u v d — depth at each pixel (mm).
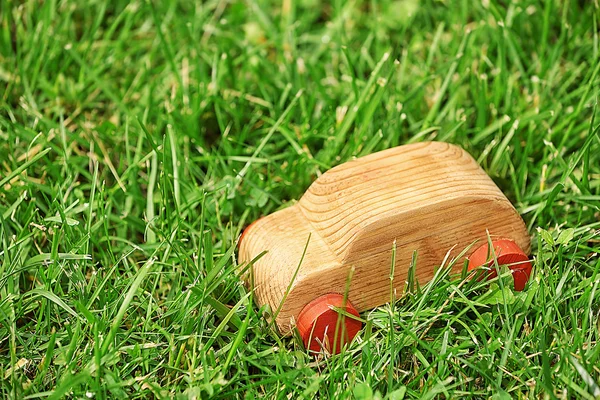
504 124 1126
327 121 1141
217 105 1144
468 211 1026
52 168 1101
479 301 1029
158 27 1156
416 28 1210
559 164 1100
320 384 1009
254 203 1090
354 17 1235
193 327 1030
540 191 1092
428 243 1027
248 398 1002
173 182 1092
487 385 1010
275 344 1032
